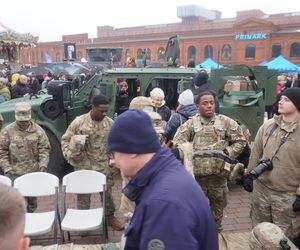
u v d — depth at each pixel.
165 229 1.20
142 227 1.27
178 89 5.90
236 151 3.41
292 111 2.94
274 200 3.05
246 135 4.94
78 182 3.87
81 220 3.59
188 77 6.02
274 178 3.02
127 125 1.36
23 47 26.64
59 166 5.68
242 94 5.50
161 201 1.23
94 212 3.78
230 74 5.75
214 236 1.34
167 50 8.16
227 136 3.49
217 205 3.58
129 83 6.62
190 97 4.28
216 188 3.50
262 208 3.20
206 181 3.47
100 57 16.59
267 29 33.03
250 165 3.35
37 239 3.88
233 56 35.06
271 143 3.07
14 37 24.77
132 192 1.37
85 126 3.92
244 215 4.62
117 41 41.31
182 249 1.18
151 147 1.37
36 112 5.55
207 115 3.41
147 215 1.25
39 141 4.16
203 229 1.28
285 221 3.02
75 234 4.02
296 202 2.86
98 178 3.87
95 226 3.45
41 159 4.13
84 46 43.66
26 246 0.95
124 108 6.50
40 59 46.56
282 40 32.84
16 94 9.28
